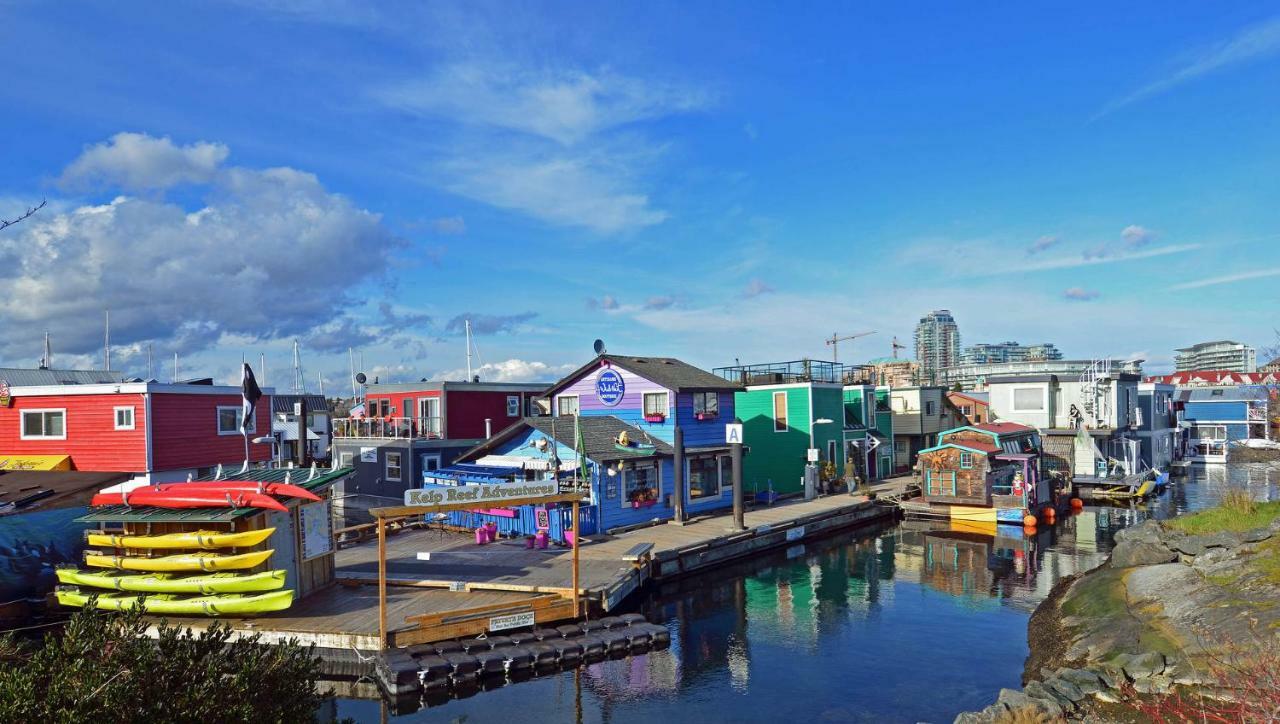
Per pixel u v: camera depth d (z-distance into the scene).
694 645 18.83
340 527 32.97
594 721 14.49
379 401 43.06
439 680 15.41
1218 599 16.25
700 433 33.53
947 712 14.81
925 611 21.66
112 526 20.94
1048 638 18.27
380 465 38.84
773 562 28.52
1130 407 53.03
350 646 16.16
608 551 24.72
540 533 25.42
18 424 30.81
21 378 36.28
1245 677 10.56
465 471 31.02
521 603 18.02
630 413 33.94
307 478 19.83
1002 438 38.44
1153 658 14.02
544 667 16.72
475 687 15.82
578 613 18.77
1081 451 48.00
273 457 35.06
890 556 29.53
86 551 19.16
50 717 7.23
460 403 39.97
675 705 15.22
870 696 15.62
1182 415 68.75
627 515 29.41
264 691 8.86
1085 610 18.92
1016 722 12.43
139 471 29.00
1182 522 24.36
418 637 16.47
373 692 15.79
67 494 21.66
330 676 16.30
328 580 20.17
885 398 51.78
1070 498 41.62
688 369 37.16
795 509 35.16
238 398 33.19
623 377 34.28
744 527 29.61
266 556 17.23
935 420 55.53
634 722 14.46
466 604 18.33
